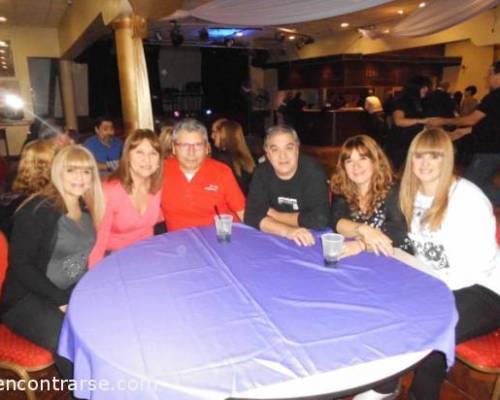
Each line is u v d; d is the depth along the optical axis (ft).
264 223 6.68
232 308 3.85
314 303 3.93
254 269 4.77
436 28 21.47
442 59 34.50
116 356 3.15
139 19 14.51
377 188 6.08
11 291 5.38
